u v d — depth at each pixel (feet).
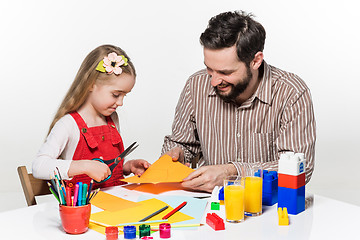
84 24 12.64
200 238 3.84
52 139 5.65
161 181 5.22
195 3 12.67
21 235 3.98
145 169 5.85
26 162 12.61
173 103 12.94
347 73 13.10
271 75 5.99
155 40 12.75
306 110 5.85
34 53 12.61
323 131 13.24
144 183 5.57
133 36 12.71
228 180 4.25
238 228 4.07
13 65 12.55
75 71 12.73
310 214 4.46
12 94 12.60
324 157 13.15
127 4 12.62
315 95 13.17
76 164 5.04
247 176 4.42
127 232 3.82
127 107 12.82
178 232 3.97
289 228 4.09
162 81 12.86
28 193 5.12
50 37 12.62
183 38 12.76
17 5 12.50
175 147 6.35
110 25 12.66
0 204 10.91
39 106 12.72
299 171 4.45
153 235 3.90
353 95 13.15
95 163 5.06
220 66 5.28
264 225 4.15
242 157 6.22
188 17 12.70
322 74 13.12
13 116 12.60
